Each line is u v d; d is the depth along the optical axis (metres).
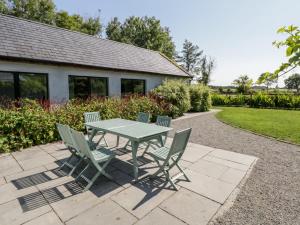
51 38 9.23
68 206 2.75
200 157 4.70
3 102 6.63
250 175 3.79
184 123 9.50
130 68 10.85
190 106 13.02
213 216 2.58
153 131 3.98
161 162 4.26
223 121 9.95
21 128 5.18
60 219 2.49
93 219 2.49
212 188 3.27
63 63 8.00
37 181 3.45
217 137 6.72
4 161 4.33
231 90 26.30
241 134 7.16
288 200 2.96
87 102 7.55
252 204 2.85
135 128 4.29
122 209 2.70
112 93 10.40
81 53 9.49
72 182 3.42
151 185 3.35
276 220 2.53
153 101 9.77
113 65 10.15
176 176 3.48
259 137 6.71
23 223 2.42
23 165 4.12
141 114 5.87
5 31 7.75
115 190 3.18
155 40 36.53
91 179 3.53
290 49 1.17
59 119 5.95
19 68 7.12
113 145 5.56
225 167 4.11
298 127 8.12
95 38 12.20
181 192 3.14
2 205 2.77
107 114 7.39
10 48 7.03
